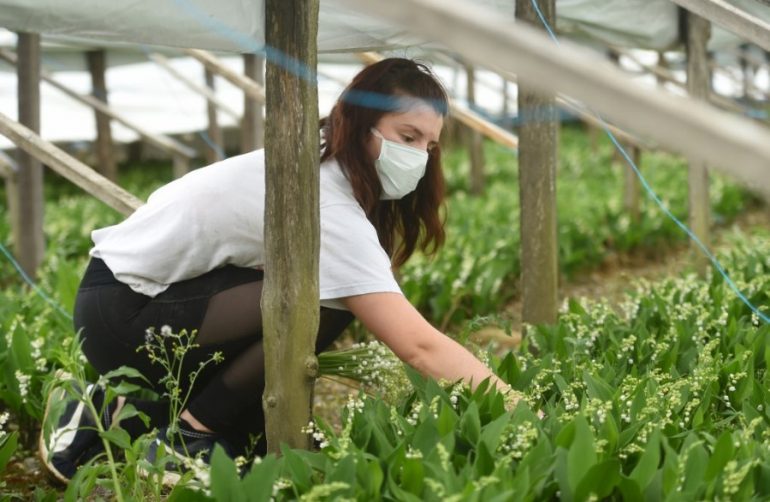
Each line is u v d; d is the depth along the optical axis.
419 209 4.31
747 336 4.68
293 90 3.38
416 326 3.68
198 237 3.94
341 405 5.59
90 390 4.09
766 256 7.07
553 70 1.81
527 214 5.65
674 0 4.86
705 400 3.87
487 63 1.99
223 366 4.18
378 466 2.97
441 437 3.30
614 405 3.67
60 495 4.38
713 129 1.71
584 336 4.95
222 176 3.96
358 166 3.81
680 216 11.70
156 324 4.09
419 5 1.87
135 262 4.06
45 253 9.66
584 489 2.92
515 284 8.89
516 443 3.18
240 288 4.03
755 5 6.58
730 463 2.83
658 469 3.08
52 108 17.80
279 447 3.65
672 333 4.86
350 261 3.68
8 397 4.91
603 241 10.86
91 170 4.76
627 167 11.19
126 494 3.84
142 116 18.61
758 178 1.69
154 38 4.61
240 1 4.13
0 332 5.24
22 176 8.70
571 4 6.74
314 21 3.38
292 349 3.56
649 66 11.37
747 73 17.59
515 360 4.25
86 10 4.36
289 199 3.45
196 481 3.57
